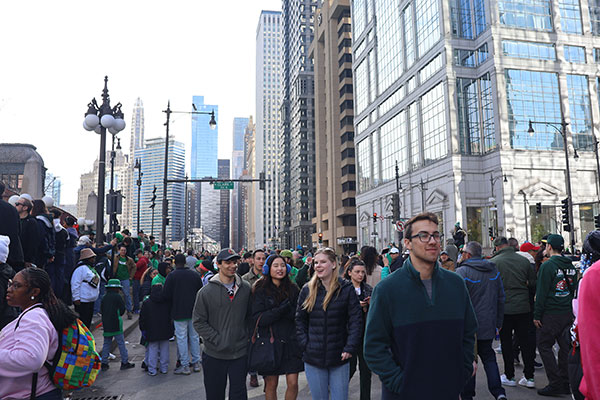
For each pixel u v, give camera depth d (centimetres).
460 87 5088
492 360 580
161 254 2212
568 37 5097
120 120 1330
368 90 7750
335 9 9675
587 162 4916
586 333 244
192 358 838
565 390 611
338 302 469
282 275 512
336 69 9931
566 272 614
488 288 588
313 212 12612
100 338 987
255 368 489
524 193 4662
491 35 4872
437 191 5212
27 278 334
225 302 498
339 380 463
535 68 4928
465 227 4812
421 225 295
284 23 15950
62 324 339
